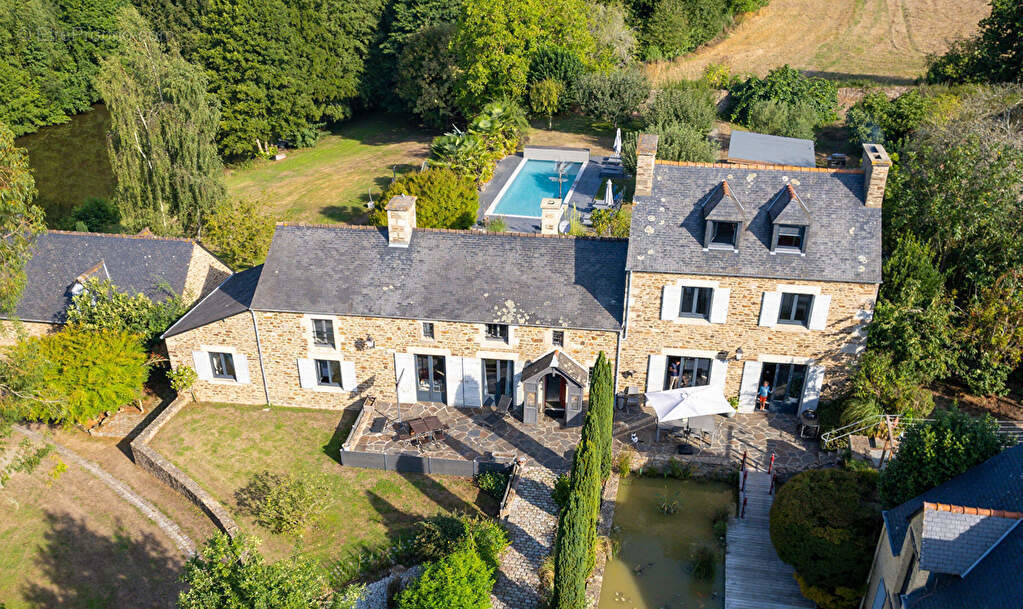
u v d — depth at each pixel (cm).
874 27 8019
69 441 3325
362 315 3083
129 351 3225
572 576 2117
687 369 3097
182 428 3234
